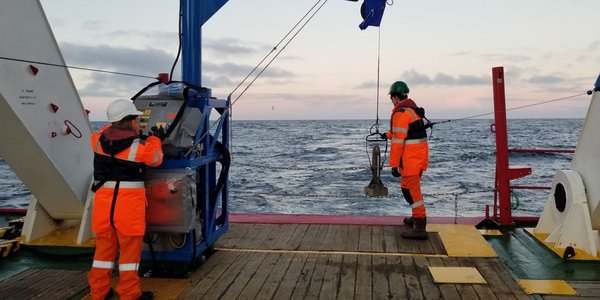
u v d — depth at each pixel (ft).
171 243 13.35
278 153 100.22
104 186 11.19
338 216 21.86
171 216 12.35
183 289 12.98
